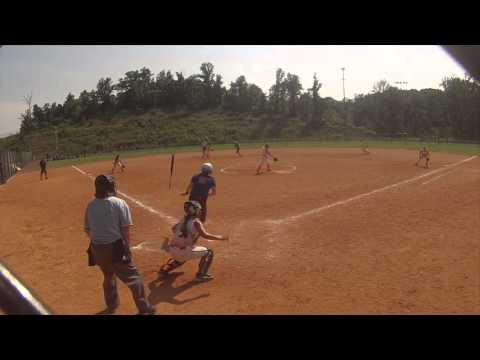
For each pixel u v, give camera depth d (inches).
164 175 1008.2
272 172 967.0
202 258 285.1
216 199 614.2
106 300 236.5
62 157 2333.9
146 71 4877.0
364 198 583.2
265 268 309.4
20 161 1775.3
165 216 508.7
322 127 3873.0
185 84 4810.5
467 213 467.5
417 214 472.1
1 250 382.3
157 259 339.6
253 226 441.7
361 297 249.1
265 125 4035.4
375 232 402.6
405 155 1414.9
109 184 221.0
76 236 434.3
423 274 286.7
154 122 4249.5
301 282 279.0
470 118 2532.0
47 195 759.1
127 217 221.0
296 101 4281.5
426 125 3262.8
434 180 744.3
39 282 291.7
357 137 3043.8
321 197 604.4
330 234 400.5
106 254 217.5
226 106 4596.5
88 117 4690.0
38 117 4662.9
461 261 310.8
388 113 3585.1
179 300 251.6
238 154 1668.3
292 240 384.5
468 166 976.9
